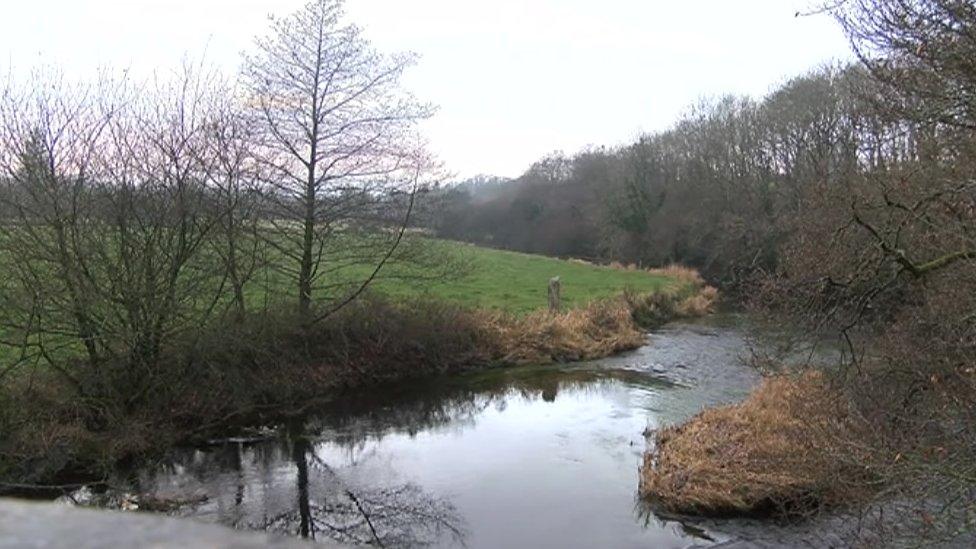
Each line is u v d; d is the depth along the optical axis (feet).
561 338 68.03
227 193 44.88
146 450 37.60
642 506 31.53
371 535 29.17
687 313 95.09
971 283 27.27
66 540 4.69
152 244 39.47
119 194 38.32
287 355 50.88
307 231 53.88
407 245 58.08
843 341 34.09
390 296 61.67
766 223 98.78
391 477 36.06
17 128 35.45
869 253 30.55
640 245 156.15
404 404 50.78
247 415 45.70
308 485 34.88
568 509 31.55
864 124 39.65
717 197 142.31
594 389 54.95
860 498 25.29
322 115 54.24
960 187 25.80
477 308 70.18
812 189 40.22
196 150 42.55
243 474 36.45
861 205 32.09
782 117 123.95
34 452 32.91
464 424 45.93
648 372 60.64
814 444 30.42
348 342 55.26
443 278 60.23
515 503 32.42
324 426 45.14
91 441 35.53
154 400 40.75
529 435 43.24
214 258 44.37
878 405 29.22
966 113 26.48
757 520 29.63
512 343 65.31
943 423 24.14
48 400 36.11
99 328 37.70
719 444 35.76
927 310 30.40
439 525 30.04
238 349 46.03
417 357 59.11
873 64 29.12
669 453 35.73
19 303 34.78
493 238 200.95
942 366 27.17
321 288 55.11
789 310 34.17
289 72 53.57
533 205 198.80
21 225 35.22
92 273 37.63
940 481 21.61
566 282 103.24
